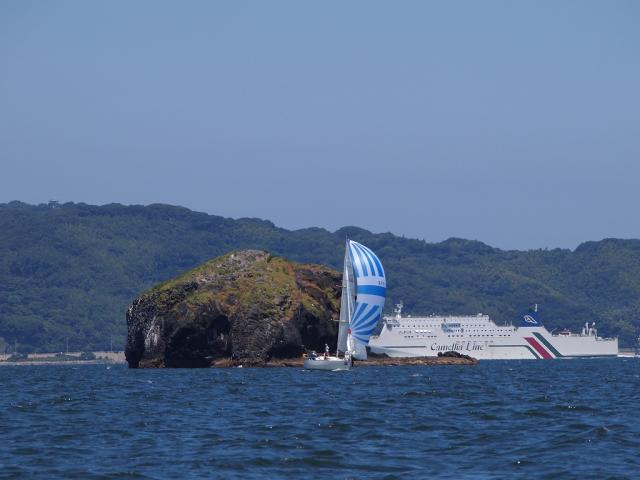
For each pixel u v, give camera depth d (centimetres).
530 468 18925
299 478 18050
